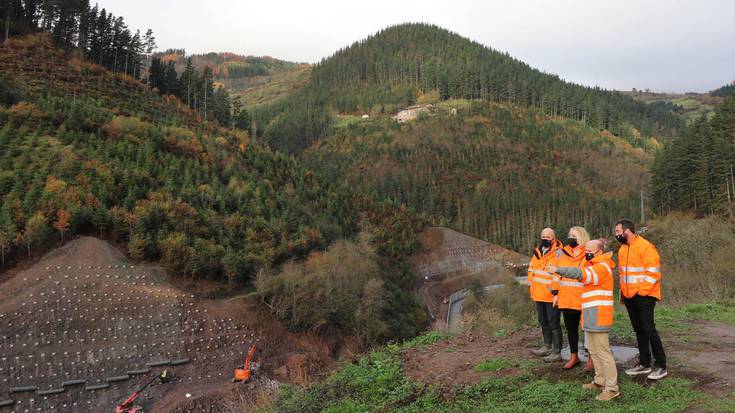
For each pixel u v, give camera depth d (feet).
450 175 545.44
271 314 159.02
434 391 30.50
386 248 277.44
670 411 21.95
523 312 145.38
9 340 118.42
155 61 399.85
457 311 245.45
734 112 262.88
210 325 145.07
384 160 583.58
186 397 116.78
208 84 445.78
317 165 581.53
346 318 170.60
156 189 187.21
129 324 134.41
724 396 22.94
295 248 195.62
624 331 39.99
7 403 106.93
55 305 130.31
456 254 341.00
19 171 161.99
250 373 131.64
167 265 160.86
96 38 380.78
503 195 486.79
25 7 351.05
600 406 23.90
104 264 147.64
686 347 33.65
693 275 102.63
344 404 31.53
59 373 116.78
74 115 206.69
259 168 270.67
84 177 168.76
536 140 623.36
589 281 25.08
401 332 180.75
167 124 280.31
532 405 25.54
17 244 140.46
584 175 551.59
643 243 26.89
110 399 115.55
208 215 186.09
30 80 263.49
